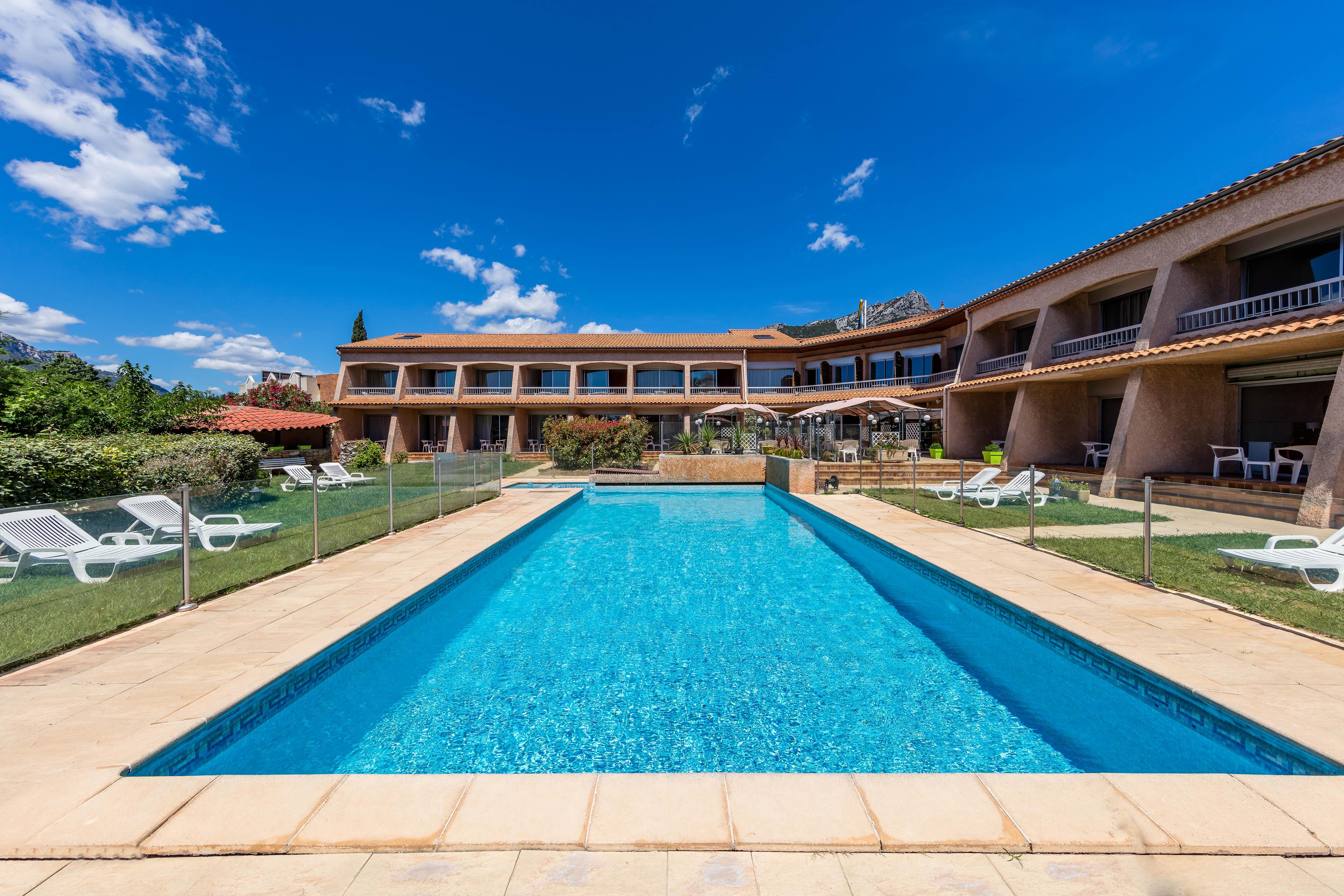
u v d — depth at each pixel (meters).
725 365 32.97
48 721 3.36
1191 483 12.08
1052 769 3.65
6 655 4.23
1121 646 4.38
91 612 5.03
